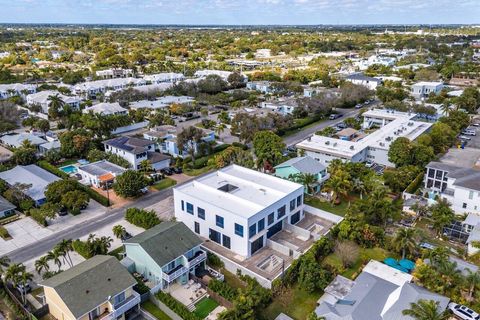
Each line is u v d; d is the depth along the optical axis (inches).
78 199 2556.6
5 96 5890.8
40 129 4200.3
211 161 3299.7
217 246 2198.6
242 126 3951.8
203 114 5137.8
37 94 5546.3
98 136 3944.4
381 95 5600.4
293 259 2066.9
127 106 5418.3
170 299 1729.8
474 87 6033.5
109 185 3004.4
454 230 2273.6
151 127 4431.6
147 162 3243.1
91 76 7564.0
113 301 1633.9
